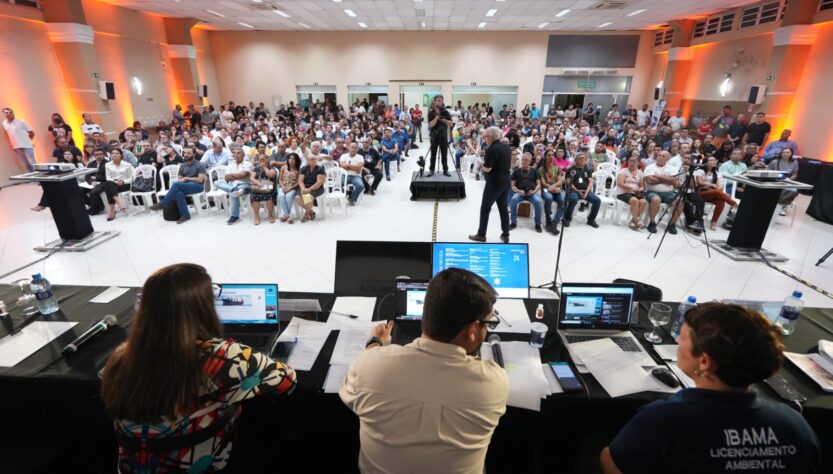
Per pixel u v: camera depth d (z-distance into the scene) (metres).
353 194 6.30
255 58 15.33
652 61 14.88
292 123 12.76
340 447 1.65
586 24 13.02
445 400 0.90
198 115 12.18
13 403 1.58
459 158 9.09
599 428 1.52
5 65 7.55
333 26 13.70
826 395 1.46
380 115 13.80
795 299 2.00
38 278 1.94
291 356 1.64
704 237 5.02
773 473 0.84
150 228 5.26
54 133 7.94
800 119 8.52
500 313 1.94
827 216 5.73
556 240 4.90
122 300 2.11
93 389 1.53
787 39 8.41
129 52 10.64
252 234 5.05
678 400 0.92
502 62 15.20
